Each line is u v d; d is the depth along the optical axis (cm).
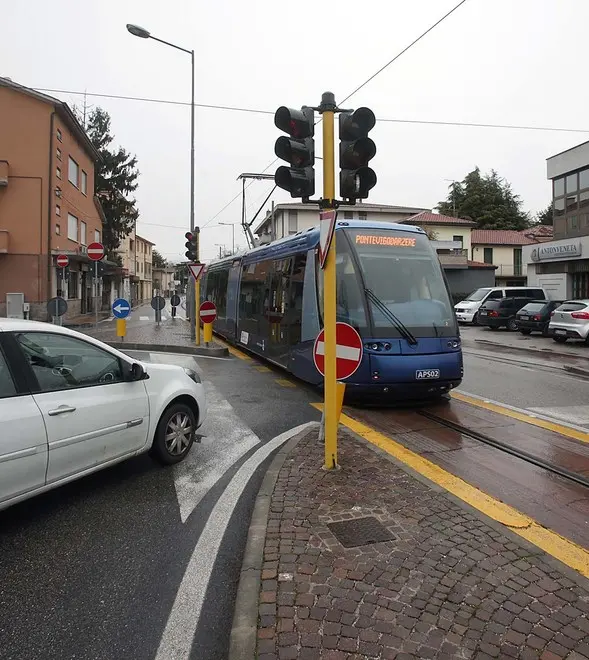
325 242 463
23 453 360
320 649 234
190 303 1702
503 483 468
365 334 732
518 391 907
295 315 930
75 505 421
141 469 505
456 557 315
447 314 783
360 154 472
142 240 7350
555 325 1758
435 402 806
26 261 2448
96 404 423
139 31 1659
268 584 285
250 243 2783
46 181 2475
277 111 469
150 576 318
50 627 270
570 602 272
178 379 529
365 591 278
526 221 6456
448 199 6556
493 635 245
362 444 551
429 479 449
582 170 2422
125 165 4747
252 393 874
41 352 395
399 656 230
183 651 252
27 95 2436
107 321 2681
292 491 417
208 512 409
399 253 804
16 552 347
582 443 591
